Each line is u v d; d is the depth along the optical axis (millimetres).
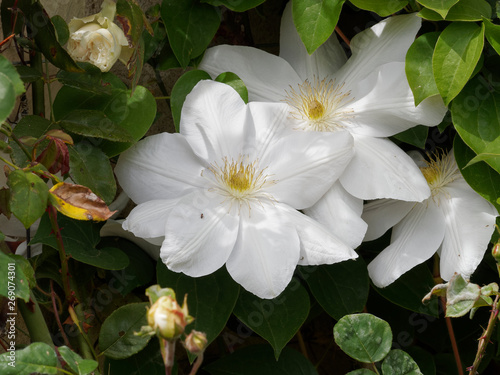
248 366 483
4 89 301
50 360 350
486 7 441
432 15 436
